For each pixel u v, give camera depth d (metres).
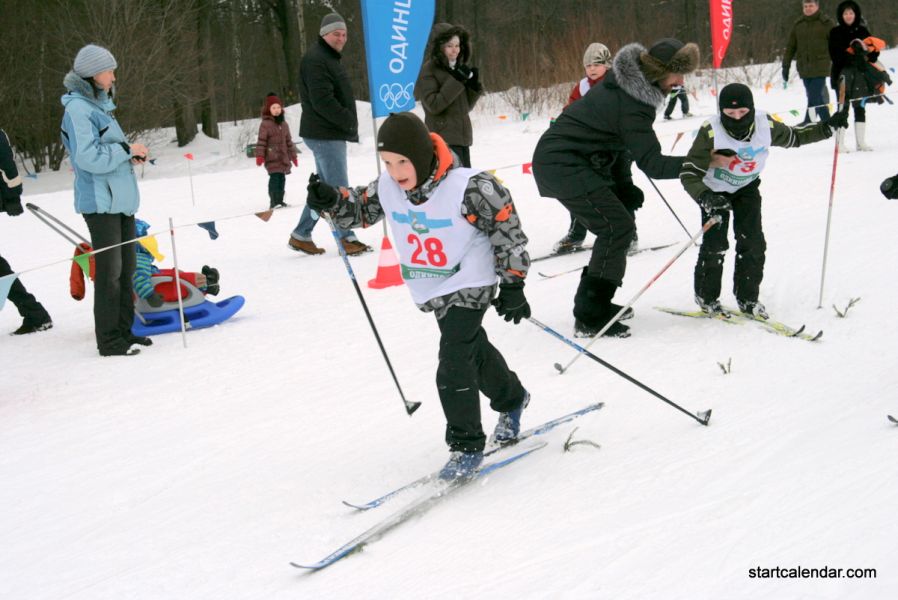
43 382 4.70
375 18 6.21
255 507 3.09
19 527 3.07
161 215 10.29
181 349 5.16
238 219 9.78
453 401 2.99
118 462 3.60
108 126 4.94
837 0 28.34
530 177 10.95
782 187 8.26
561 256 6.77
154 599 2.53
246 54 32.84
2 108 19.56
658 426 3.45
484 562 2.55
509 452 3.34
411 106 6.52
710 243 4.67
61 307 6.42
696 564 2.40
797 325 4.54
